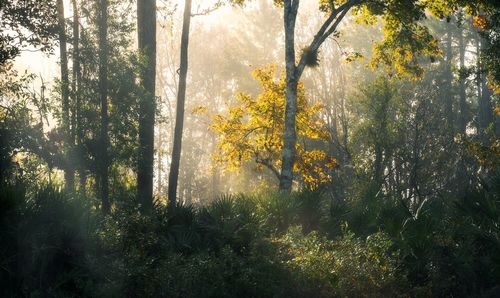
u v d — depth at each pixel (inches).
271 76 1074.7
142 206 447.2
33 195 359.6
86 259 336.2
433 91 1408.7
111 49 874.8
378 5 929.5
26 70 834.8
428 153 1149.1
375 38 2054.6
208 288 344.5
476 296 389.1
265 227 477.7
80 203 371.9
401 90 1336.1
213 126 1087.0
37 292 309.1
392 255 412.2
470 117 2142.0
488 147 1154.7
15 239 325.7
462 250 407.8
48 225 342.0
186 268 350.0
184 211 455.8
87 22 890.1
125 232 387.5
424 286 394.6
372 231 493.0
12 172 784.9
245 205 478.9
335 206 530.0
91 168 848.9
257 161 1061.1
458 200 481.4
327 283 371.2
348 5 878.4
